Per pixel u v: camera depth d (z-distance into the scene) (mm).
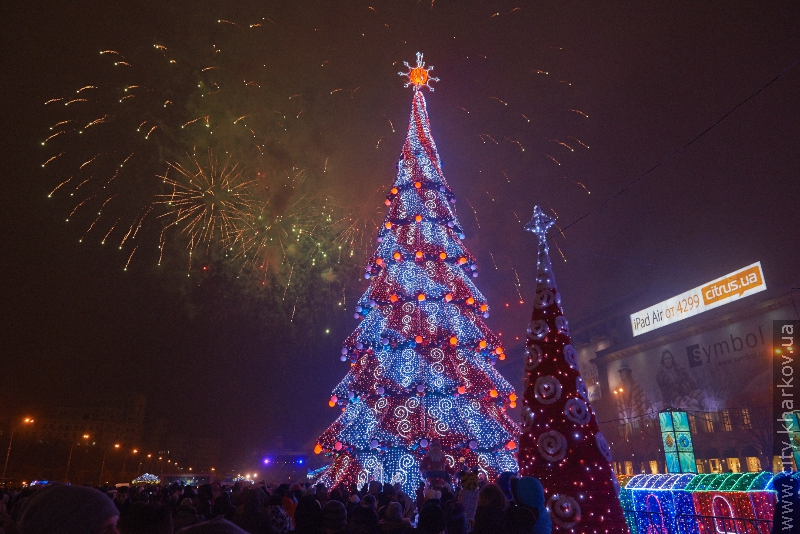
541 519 5133
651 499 11922
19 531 2324
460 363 17562
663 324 56250
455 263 19422
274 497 6980
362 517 5574
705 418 48531
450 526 6207
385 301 18328
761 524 9422
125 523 3607
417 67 22328
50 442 79750
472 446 16141
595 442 8172
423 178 19859
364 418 16906
